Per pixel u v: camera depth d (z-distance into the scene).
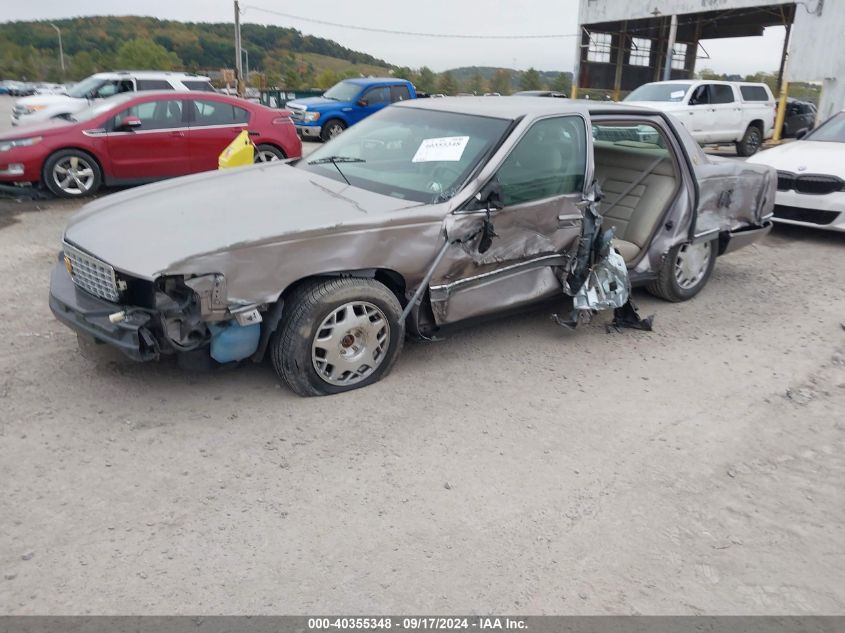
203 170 10.71
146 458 3.45
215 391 4.14
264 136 11.12
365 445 3.67
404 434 3.79
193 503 3.14
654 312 5.95
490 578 2.78
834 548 3.07
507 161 4.46
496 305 4.59
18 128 9.90
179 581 2.68
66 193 9.76
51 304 4.07
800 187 8.36
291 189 4.50
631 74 29.53
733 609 2.70
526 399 4.28
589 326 5.54
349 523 3.06
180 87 16.25
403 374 4.51
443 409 4.09
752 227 6.48
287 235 3.67
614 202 5.89
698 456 3.76
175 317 3.54
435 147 4.67
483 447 3.72
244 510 3.11
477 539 3.01
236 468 3.41
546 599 2.69
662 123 5.55
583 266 4.94
